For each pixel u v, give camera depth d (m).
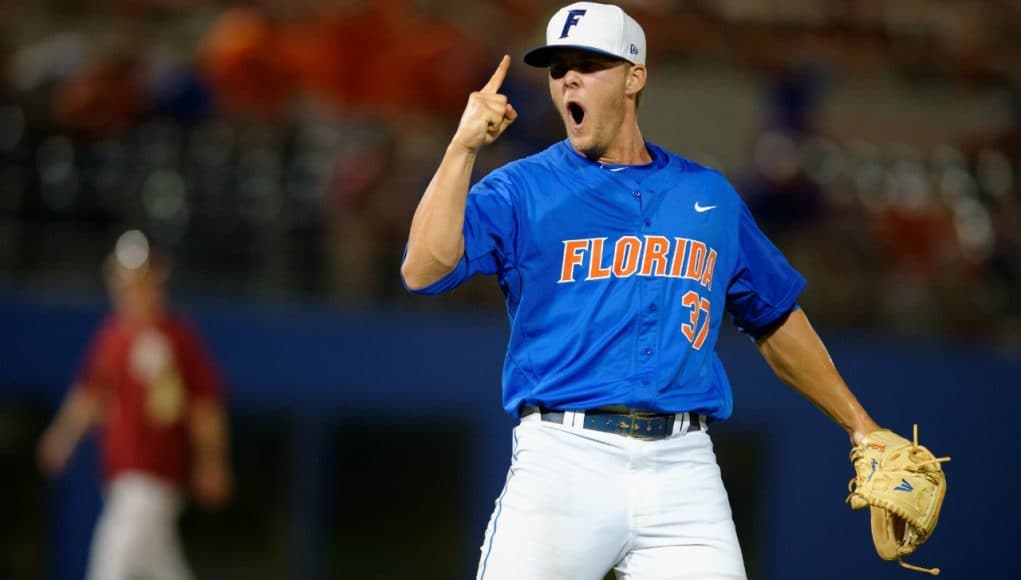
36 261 35.56
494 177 13.94
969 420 37.81
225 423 34.16
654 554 13.64
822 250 39.59
